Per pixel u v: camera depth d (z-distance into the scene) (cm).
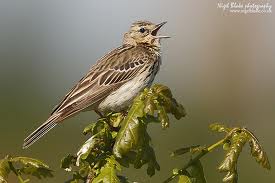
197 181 832
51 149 2112
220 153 1931
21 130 2223
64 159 870
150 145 861
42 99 2384
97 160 857
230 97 2512
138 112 829
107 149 890
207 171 1906
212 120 2302
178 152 830
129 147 825
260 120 2352
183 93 2491
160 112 825
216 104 2450
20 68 2473
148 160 850
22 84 2423
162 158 2014
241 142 801
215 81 2608
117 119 960
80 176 863
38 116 2298
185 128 2188
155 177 1894
